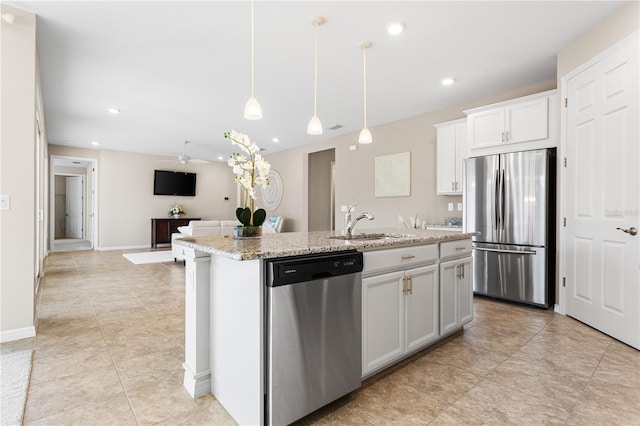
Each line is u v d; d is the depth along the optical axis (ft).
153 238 28.07
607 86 8.42
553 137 10.84
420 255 7.32
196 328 5.85
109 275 16.30
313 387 5.10
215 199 32.78
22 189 8.26
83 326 9.22
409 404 5.56
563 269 10.21
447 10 8.07
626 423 4.98
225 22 8.59
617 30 8.10
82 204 35.58
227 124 18.62
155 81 12.44
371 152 18.99
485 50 10.11
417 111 16.06
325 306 5.26
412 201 16.89
